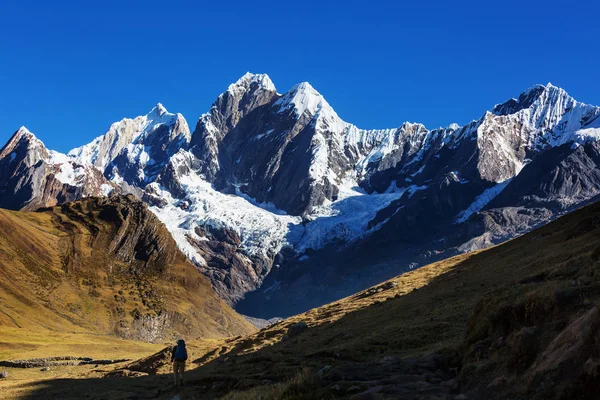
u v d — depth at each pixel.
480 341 22.86
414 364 25.48
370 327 47.97
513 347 19.20
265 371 36.50
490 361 20.14
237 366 45.50
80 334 191.50
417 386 21.20
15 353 119.00
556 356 16.83
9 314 196.88
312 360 38.25
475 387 19.42
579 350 16.00
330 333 53.00
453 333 33.81
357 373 24.88
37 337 153.50
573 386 15.20
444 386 20.84
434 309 45.41
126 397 37.00
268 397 23.62
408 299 57.31
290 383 23.38
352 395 20.52
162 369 61.75
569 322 18.39
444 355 25.88
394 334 38.88
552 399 15.54
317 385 22.98
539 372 16.88
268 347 59.81
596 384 14.64
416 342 34.75
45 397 42.69
